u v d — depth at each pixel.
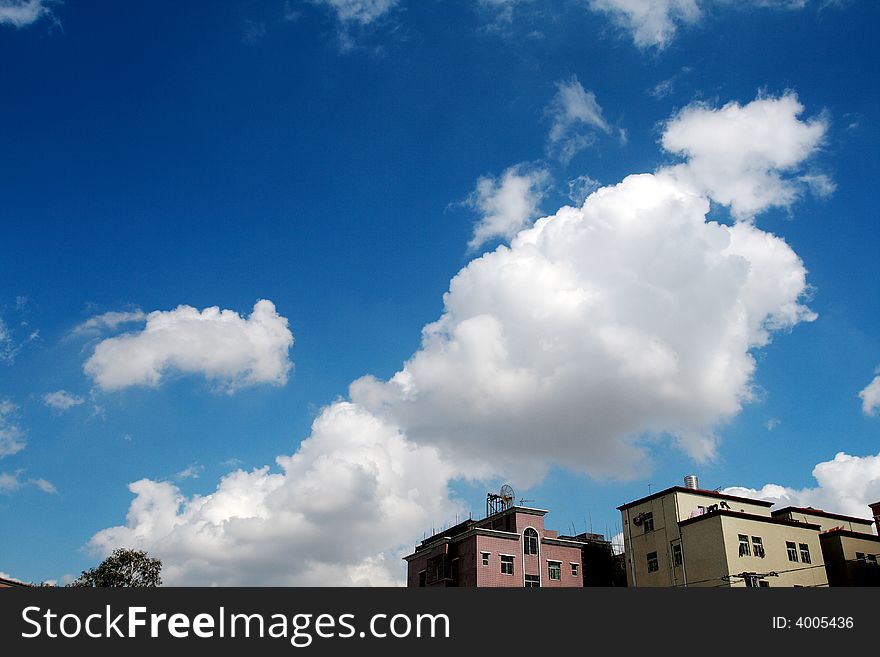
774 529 54.34
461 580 59.38
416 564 65.44
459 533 66.81
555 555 61.66
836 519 62.28
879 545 58.81
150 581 59.69
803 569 53.94
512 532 60.84
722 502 57.09
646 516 58.28
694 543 53.78
